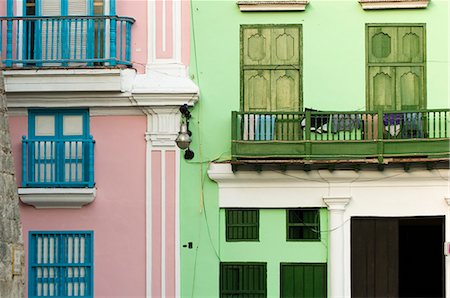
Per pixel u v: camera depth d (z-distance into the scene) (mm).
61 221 19609
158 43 19625
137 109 19547
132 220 19531
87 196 19328
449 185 19422
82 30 19656
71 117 19734
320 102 19641
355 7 19719
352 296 19688
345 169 19375
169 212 19516
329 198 19438
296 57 19719
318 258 19547
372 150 19016
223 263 19562
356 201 19547
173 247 19469
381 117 19000
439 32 19672
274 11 19703
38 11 19844
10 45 19328
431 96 19656
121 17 19328
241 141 19078
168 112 19547
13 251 16078
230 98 19672
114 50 19234
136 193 19594
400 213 19469
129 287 19469
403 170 19328
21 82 19219
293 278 19547
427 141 18953
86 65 19375
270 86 19688
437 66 19672
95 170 19641
